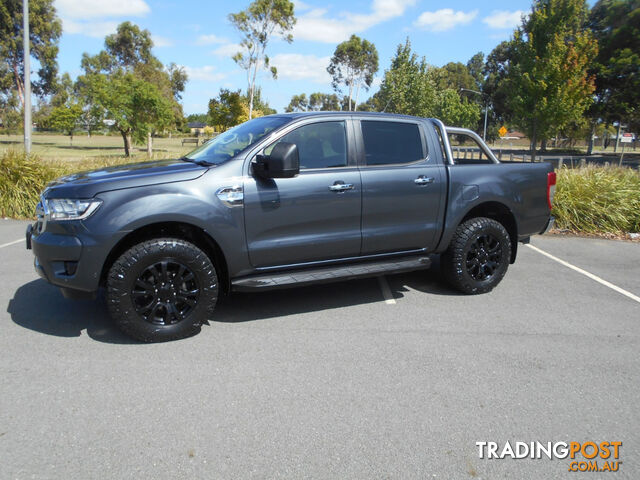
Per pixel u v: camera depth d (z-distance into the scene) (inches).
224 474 96.3
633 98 1453.0
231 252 159.6
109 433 108.6
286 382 132.5
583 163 458.9
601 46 1457.9
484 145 216.8
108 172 160.4
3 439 105.4
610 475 99.0
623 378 138.3
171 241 149.9
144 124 1294.3
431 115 1362.0
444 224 195.6
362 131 181.2
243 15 1390.3
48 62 2288.4
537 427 114.6
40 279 216.2
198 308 156.5
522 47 890.1
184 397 124.0
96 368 137.9
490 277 208.8
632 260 277.4
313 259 176.1
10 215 360.8
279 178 161.6
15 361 140.9
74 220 142.3
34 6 2155.5
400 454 103.6
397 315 184.1
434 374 138.5
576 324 177.9
